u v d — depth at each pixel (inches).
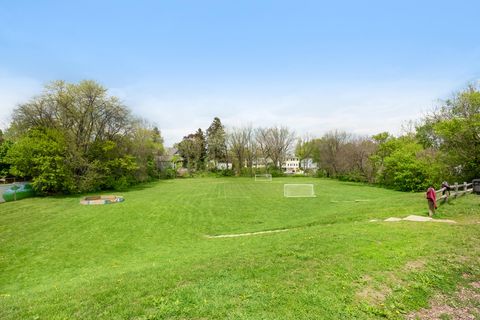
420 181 1296.8
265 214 810.8
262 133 2866.6
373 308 189.6
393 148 1583.4
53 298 227.8
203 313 182.9
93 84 1443.2
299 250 307.1
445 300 203.9
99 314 186.5
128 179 1700.3
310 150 2950.3
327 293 206.8
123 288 231.0
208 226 682.2
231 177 2600.9
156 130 3011.8
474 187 661.9
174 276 253.1
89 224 711.7
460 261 260.1
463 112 890.7
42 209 930.7
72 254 496.4
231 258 303.3
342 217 577.9
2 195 1106.1
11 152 1187.9
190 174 2674.7
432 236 331.6
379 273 237.5
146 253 481.1
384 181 1641.2
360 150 1945.1
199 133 3262.8
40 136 1249.4
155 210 873.5
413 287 217.2
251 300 198.5
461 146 832.3
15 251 513.7
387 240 320.8
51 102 1365.7
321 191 1389.0
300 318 177.2
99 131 1515.7
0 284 373.4
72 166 1310.3
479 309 192.9
